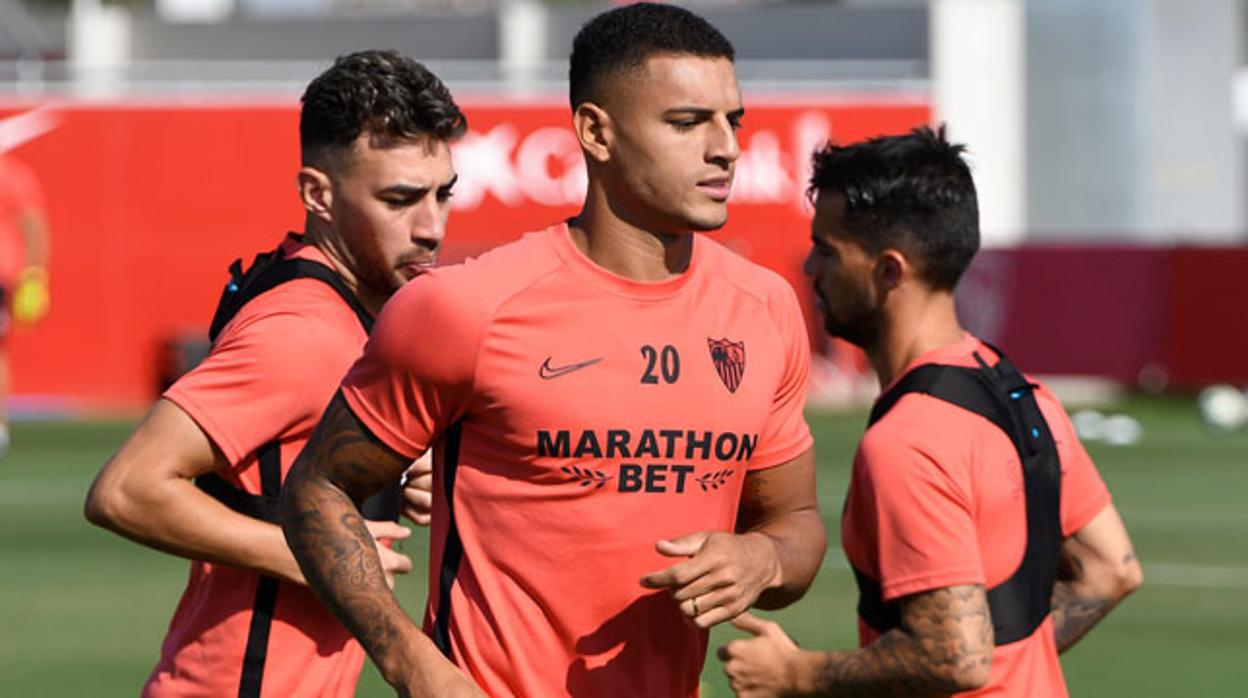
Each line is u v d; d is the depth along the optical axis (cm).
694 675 1358
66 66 10469
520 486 1295
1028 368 8744
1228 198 10512
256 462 1513
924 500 1355
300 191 1576
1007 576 1391
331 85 1540
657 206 1270
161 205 8906
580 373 1280
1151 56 10394
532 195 8950
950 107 9900
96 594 3878
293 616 1518
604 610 1303
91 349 8869
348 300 1545
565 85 9575
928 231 1417
